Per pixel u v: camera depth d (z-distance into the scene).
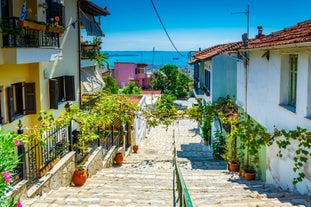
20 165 7.14
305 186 7.47
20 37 8.84
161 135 26.56
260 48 8.77
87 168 10.67
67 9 13.30
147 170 13.34
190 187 9.07
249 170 11.12
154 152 19.98
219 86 18.28
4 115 9.25
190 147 21.50
